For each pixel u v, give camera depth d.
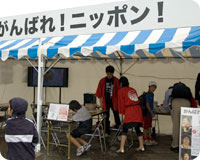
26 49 4.37
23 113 2.49
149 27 3.17
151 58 6.61
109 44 3.93
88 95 5.96
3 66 7.18
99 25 3.45
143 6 3.20
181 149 3.46
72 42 4.52
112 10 3.37
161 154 4.71
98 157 4.49
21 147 2.40
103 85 5.86
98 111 5.31
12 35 4.07
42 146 5.12
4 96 7.21
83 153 4.68
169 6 3.07
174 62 6.40
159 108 5.64
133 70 6.80
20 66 7.73
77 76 7.50
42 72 4.49
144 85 6.68
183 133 3.46
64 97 7.64
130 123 4.61
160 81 6.53
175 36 3.87
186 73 6.28
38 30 3.88
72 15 3.63
